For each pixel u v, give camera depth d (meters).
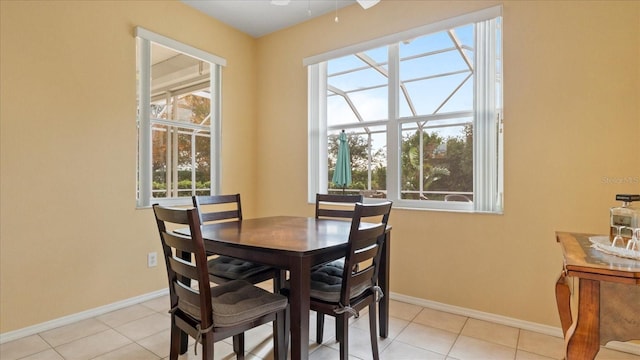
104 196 2.60
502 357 1.97
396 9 2.92
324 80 3.53
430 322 2.45
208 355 1.37
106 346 2.08
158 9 2.94
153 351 2.02
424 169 2.92
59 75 2.36
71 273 2.43
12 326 2.16
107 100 2.62
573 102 2.19
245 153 3.81
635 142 2.01
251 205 3.88
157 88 3.01
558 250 2.24
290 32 3.64
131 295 2.77
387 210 1.80
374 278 1.86
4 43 2.12
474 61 2.59
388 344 2.12
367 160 3.24
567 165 2.21
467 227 2.58
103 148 2.60
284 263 1.48
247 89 3.83
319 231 1.97
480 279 2.53
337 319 2.08
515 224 2.39
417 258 2.80
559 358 1.95
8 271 2.14
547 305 2.28
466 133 2.73
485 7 2.50
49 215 2.32
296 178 3.63
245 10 3.29
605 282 1.17
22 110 2.19
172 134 3.13
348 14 3.21
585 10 2.15
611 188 2.07
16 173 2.17
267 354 2.00
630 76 2.02
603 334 1.17
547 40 2.27
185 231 1.88
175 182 3.15
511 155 2.40
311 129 3.55
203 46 3.33
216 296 1.56
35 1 2.24
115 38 2.66
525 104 2.35
